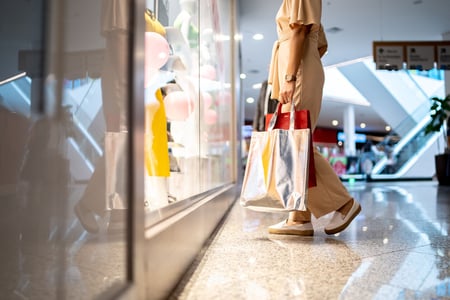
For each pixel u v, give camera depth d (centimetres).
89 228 74
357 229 221
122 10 78
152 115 123
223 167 314
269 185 179
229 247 165
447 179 841
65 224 70
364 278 119
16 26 63
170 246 100
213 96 242
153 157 122
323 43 219
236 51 473
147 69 120
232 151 450
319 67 196
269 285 111
